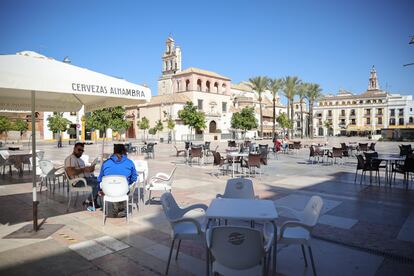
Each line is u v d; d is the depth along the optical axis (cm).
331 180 1063
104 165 619
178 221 371
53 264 396
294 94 5341
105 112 2069
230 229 273
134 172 636
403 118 8681
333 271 380
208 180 1058
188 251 438
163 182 706
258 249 274
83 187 645
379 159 971
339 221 579
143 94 583
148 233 511
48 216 610
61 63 472
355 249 448
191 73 6212
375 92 9325
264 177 1132
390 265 397
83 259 411
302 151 2569
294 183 1000
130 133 6638
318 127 10006
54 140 4819
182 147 3378
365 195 813
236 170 1330
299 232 383
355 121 9425
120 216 609
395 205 703
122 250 441
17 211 647
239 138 6094
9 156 1174
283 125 5928
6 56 422
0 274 368
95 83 498
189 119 3753
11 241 473
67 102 816
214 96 6525
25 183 1003
